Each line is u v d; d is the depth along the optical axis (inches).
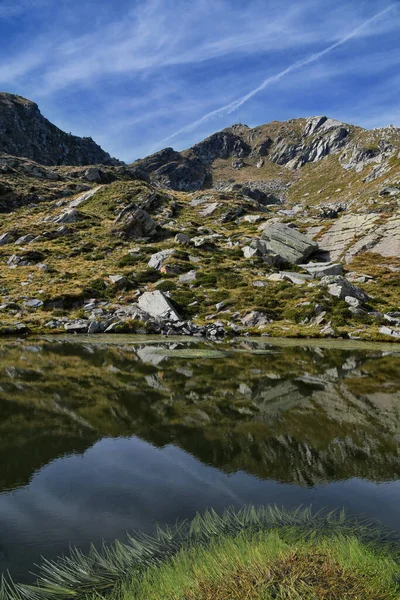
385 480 288.7
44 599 161.3
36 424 402.9
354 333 1334.9
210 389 571.5
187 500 254.8
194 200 4092.0
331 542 198.4
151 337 1270.9
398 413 462.9
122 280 1804.9
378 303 1707.7
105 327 1402.6
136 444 357.7
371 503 251.9
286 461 323.0
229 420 430.6
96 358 823.1
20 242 2485.2
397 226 2778.1
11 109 7372.1
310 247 2471.7
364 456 335.0
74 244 2482.8
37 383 579.5
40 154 7204.7
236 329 1411.2
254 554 185.2
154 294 1620.3
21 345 1015.0
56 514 235.5
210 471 302.7
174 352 938.7
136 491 267.4
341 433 393.1
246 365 780.0
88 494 261.9
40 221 3002.0
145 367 733.3
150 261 2181.3
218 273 2016.5
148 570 179.3
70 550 198.5
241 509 242.7
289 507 245.3
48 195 3828.7
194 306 1653.5
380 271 2219.5
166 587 164.2
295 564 175.5
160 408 470.9
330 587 157.8
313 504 249.8
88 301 1637.6
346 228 2920.8
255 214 3636.8
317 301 1594.5
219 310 1628.9
